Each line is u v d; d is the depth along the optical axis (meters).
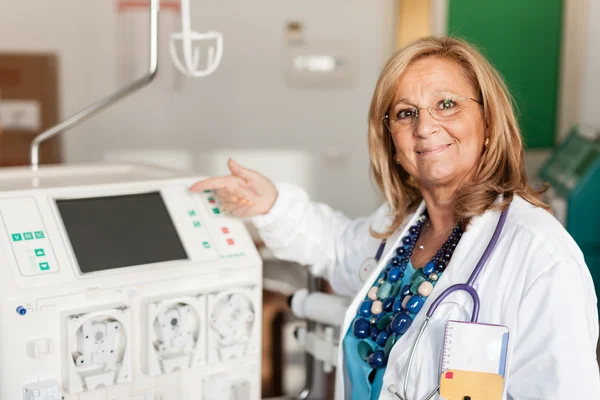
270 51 3.81
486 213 1.36
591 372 1.15
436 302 1.28
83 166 1.66
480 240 1.34
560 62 4.31
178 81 3.71
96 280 1.28
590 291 1.23
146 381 1.35
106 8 3.57
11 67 3.37
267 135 3.88
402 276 1.48
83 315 1.25
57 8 3.52
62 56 3.55
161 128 3.75
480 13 4.05
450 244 1.40
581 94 4.31
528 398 1.19
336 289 1.74
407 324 1.35
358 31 3.88
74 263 1.28
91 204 1.39
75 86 3.59
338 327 1.61
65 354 1.25
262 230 1.65
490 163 1.38
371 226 1.67
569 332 1.16
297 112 3.89
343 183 4.00
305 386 1.76
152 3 1.51
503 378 1.17
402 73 1.39
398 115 1.40
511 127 1.39
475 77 1.37
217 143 3.83
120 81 3.63
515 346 1.21
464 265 1.33
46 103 3.42
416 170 1.42
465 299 1.29
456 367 1.19
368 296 1.48
